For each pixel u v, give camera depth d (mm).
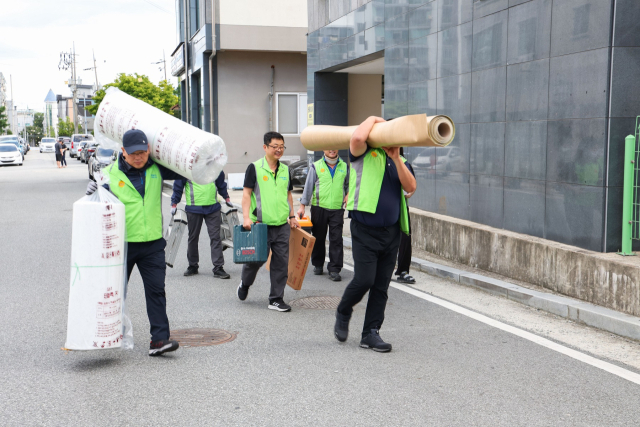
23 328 5789
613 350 5121
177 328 5789
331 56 15633
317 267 8438
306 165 19688
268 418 3779
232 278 8203
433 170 10438
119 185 4719
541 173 7566
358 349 5156
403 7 11438
